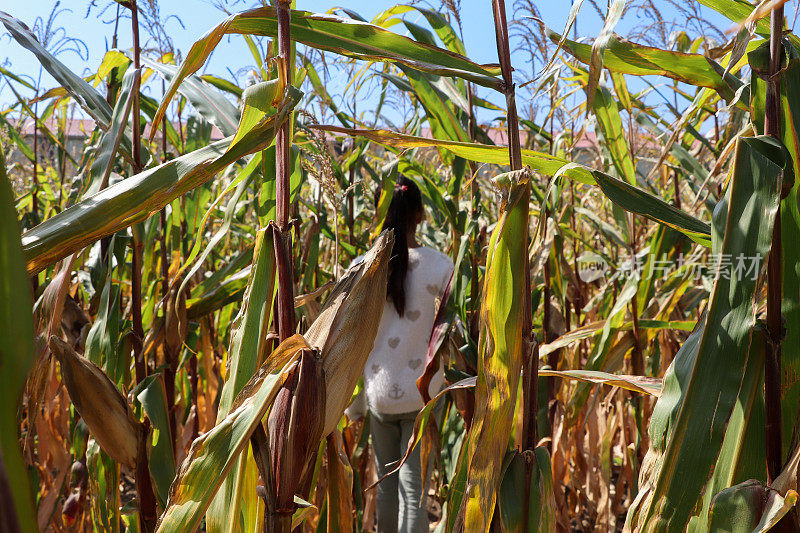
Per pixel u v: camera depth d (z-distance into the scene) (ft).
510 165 3.34
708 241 3.55
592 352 7.10
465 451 3.74
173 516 2.81
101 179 3.99
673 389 3.14
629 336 6.79
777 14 2.86
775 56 2.88
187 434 7.97
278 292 3.27
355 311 3.39
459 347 7.48
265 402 2.95
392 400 7.03
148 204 2.96
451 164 7.25
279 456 3.06
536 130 8.50
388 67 8.10
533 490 3.56
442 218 8.75
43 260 2.79
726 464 2.84
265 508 3.19
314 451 3.17
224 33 3.23
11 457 1.06
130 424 4.62
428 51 3.43
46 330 4.12
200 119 6.83
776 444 2.77
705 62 3.51
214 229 9.69
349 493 4.54
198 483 2.84
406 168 7.32
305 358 3.15
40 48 4.59
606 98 5.64
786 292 2.93
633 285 6.31
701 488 2.66
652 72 3.63
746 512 2.54
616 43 3.48
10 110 8.52
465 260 7.13
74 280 7.70
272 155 4.67
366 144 8.18
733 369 2.67
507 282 3.19
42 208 10.52
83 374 4.37
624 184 3.60
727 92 3.56
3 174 1.08
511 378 3.21
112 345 5.23
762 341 2.80
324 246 10.03
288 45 3.09
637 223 8.32
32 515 1.08
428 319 7.16
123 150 4.85
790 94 2.88
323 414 3.15
